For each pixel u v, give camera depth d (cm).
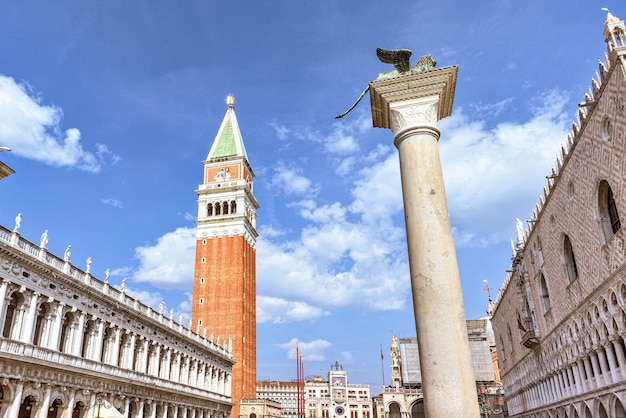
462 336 1263
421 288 1320
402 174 1485
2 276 3869
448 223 1390
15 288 4034
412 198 1418
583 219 3688
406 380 14150
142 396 5847
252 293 12581
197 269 11938
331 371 19600
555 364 5031
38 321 4378
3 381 3738
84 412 4709
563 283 4366
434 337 1259
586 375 4184
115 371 5356
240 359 10881
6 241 3909
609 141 3097
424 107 1512
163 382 6469
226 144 13425
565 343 4584
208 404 8131
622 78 2819
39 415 4119
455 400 1192
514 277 6369
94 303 5134
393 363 17438
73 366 4538
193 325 11394
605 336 3600
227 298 11469
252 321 12256
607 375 3684
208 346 8319
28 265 4162
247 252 12444
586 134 3447
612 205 3344
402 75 1562
